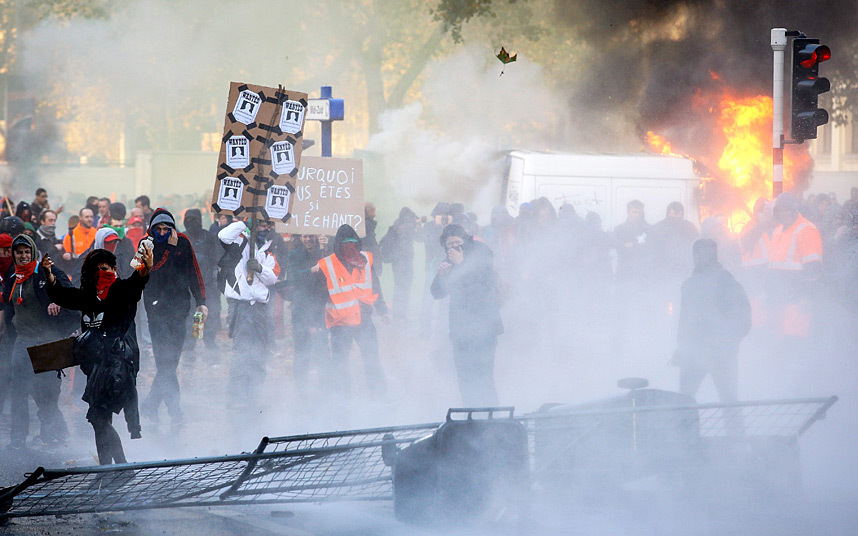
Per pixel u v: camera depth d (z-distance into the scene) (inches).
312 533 652.1
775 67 1428.4
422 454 653.9
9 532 643.5
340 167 1250.0
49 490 658.2
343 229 1123.3
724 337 898.1
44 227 1549.0
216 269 1563.7
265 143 1083.9
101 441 748.0
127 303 754.8
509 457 653.3
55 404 932.0
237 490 686.5
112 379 741.3
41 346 740.0
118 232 1550.2
